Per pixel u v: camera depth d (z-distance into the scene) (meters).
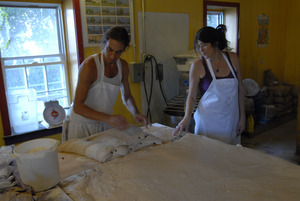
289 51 5.45
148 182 1.12
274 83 5.20
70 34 2.86
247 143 3.79
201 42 1.84
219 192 1.03
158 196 1.02
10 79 2.67
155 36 3.36
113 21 2.96
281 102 4.87
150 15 3.26
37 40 2.81
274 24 5.17
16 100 2.54
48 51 2.90
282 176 1.14
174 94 3.68
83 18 2.74
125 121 1.54
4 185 1.05
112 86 1.77
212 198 1.00
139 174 1.20
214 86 1.95
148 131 1.83
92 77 1.65
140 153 1.44
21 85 2.75
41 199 1.02
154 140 1.54
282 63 5.55
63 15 2.91
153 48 3.36
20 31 2.69
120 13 2.99
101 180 1.16
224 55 1.97
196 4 3.72
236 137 2.15
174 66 3.62
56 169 1.12
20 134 2.52
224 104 1.97
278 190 1.03
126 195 1.04
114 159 1.37
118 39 1.52
